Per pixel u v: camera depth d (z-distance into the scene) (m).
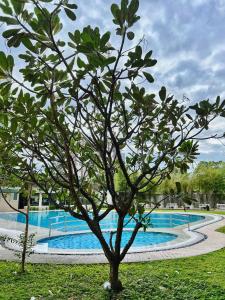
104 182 4.71
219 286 5.26
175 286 5.27
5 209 28.75
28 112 3.07
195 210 33.22
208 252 9.19
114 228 17.70
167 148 3.81
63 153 4.17
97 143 3.69
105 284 5.10
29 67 2.76
